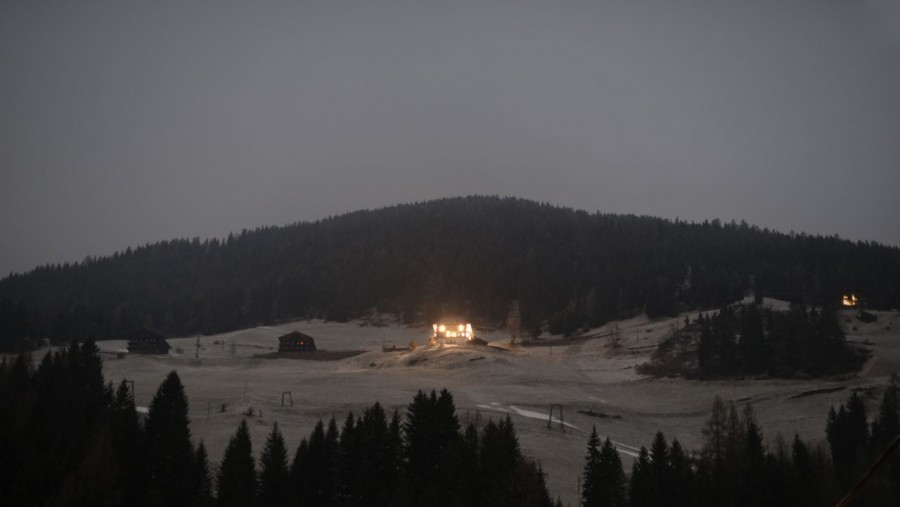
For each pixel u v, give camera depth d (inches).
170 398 2913.4
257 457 3316.9
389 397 4803.2
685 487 2736.2
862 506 2765.7
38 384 3257.9
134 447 2689.5
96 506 2364.7
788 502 2723.9
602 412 4854.8
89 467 2393.0
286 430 3818.9
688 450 4097.0
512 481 2647.6
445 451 2802.7
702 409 5231.3
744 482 2802.7
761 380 5753.0
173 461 2758.4
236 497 2615.7
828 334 6161.4
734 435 3289.9
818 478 2866.6
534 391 5329.7
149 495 2605.8
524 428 4158.5
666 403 5502.0
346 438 2930.6
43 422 2775.6
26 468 2454.5
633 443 4279.0
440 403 3068.4
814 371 5743.1
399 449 3029.0
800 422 4598.9
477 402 4822.8
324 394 4854.8
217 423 3875.5
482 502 2667.3
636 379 6314.0
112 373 5861.2
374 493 2787.9
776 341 6235.2
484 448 2839.6
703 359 6299.2
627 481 3070.9
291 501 2672.2
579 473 3410.4
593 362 7081.7
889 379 5285.4
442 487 2667.3
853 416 3715.6
